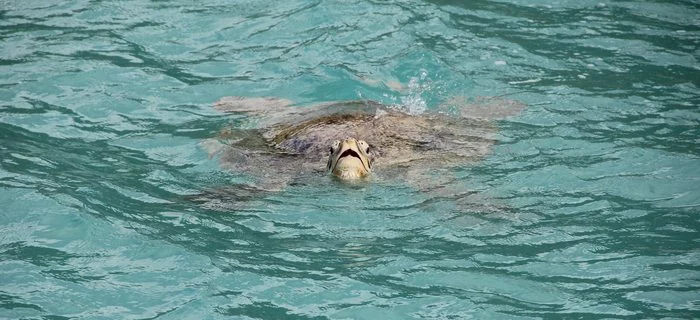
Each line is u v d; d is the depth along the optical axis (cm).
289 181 2102
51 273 1691
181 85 2620
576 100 2486
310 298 1627
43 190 1995
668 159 2148
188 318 1562
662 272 1697
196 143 2294
